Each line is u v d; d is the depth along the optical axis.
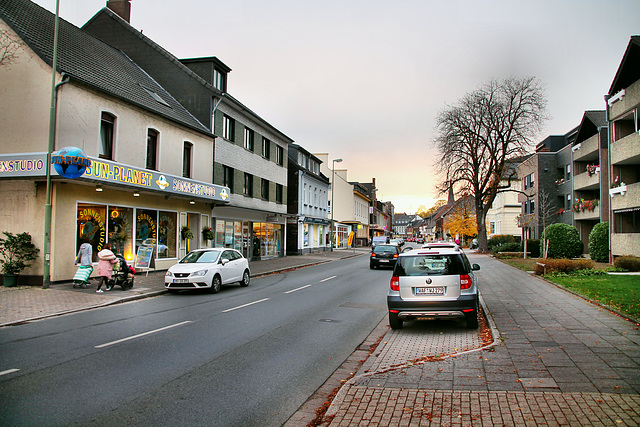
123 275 13.81
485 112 40.16
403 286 8.62
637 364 5.57
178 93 23.73
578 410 4.11
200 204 22.28
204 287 13.92
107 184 14.62
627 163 24.09
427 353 6.95
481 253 42.75
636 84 21.66
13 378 5.48
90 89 15.08
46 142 13.88
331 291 15.08
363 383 5.14
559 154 39.19
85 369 5.88
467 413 4.16
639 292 11.65
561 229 29.08
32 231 13.81
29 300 11.42
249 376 5.71
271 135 32.25
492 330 7.89
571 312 9.48
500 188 42.28
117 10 26.14
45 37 16.12
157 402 4.73
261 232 31.22
